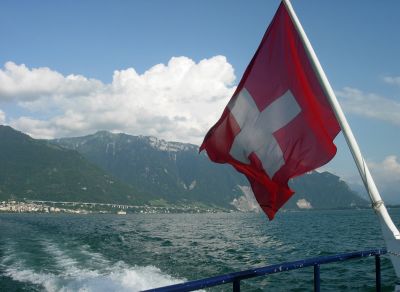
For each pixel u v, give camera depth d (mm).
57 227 81000
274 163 5559
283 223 103562
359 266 22859
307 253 32219
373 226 73438
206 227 87875
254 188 5684
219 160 5766
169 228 83750
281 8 5707
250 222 120625
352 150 5086
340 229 65375
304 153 5523
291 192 5445
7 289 19359
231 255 31766
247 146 5652
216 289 17828
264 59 5750
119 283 19922
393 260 4895
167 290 4535
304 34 5352
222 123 5719
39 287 19625
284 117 5613
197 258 29594
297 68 5629
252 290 18422
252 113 5668
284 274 21406
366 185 5035
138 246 39000
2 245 39781
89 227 82875
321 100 5574
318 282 6266
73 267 25047
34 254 31891
